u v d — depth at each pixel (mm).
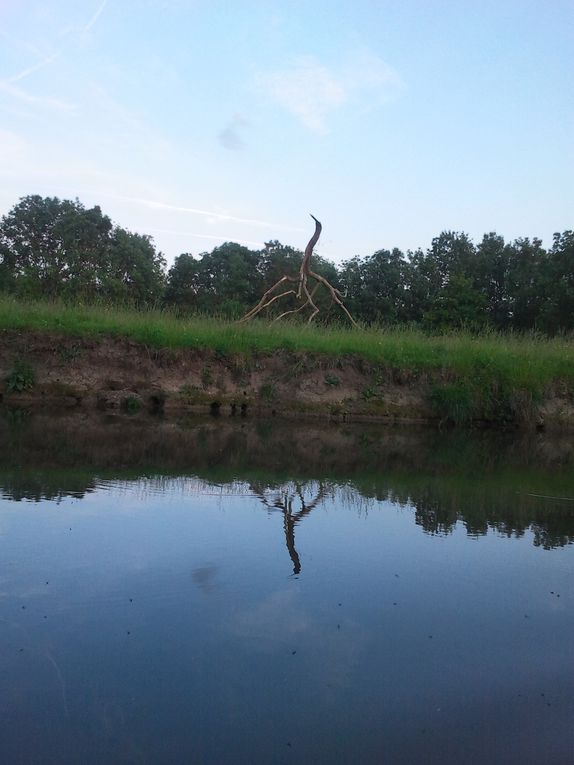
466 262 33219
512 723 2555
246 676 2762
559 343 15758
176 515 4875
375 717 2543
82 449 7277
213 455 7566
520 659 3045
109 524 4543
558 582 4004
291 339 13094
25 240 32750
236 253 36844
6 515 4582
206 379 12156
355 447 9141
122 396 11594
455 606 3576
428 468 7699
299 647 3020
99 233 32438
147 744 2303
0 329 11586
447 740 2434
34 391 11383
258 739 2369
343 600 3553
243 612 3322
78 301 14539
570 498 6270
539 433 12727
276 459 7617
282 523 4855
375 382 12867
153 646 2947
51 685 2617
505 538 4828
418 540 4660
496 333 16578
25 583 3502
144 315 13789
